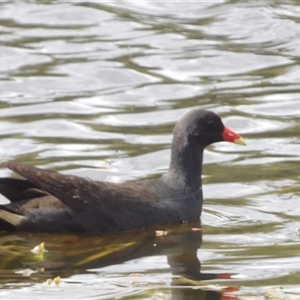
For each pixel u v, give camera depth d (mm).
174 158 14453
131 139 17312
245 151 16812
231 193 14961
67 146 16891
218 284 11406
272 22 24188
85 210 13359
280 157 16438
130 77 20844
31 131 17641
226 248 12789
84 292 11148
